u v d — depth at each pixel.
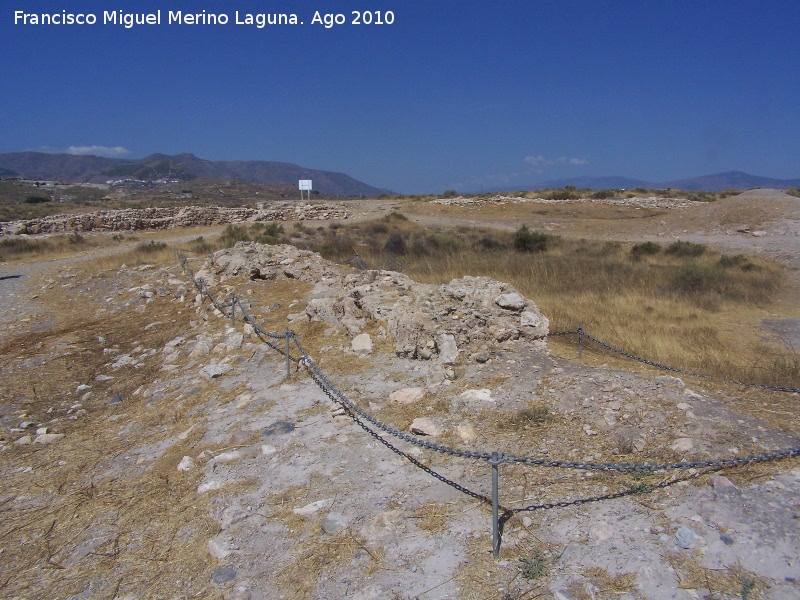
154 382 8.22
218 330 9.74
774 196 36.41
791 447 4.54
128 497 5.08
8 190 84.31
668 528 3.75
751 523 3.71
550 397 5.71
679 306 13.70
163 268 16.55
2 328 12.79
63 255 24.78
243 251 14.12
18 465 6.11
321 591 3.55
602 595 3.24
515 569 3.53
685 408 5.22
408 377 6.66
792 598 3.12
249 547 4.07
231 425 6.13
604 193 48.00
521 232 26.22
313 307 9.03
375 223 33.62
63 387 8.70
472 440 5.11
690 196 48.81
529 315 7.46
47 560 4.34
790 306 14.77
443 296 7.80
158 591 3.81
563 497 4.19
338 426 5.70
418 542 3.87
